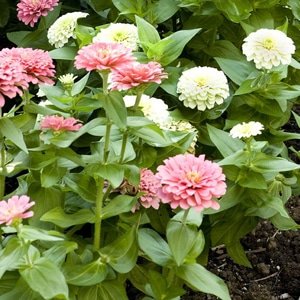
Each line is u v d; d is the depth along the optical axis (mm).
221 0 1358
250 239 1463
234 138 1171
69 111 1145
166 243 1034
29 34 1607
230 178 1139
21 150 1064
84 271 982
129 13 1404
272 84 1259
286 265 1397
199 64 1467
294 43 1449
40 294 889
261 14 1393
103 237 1112
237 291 1354
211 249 1439
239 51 1401
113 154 1034
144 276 1114
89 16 1595
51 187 1075
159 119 1142
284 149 1329
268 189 1218
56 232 944
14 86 965
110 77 1009
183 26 1465
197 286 983
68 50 1387
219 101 1199
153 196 1066
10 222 875
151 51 1210
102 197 1022
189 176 921
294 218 1501
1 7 1770
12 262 876
